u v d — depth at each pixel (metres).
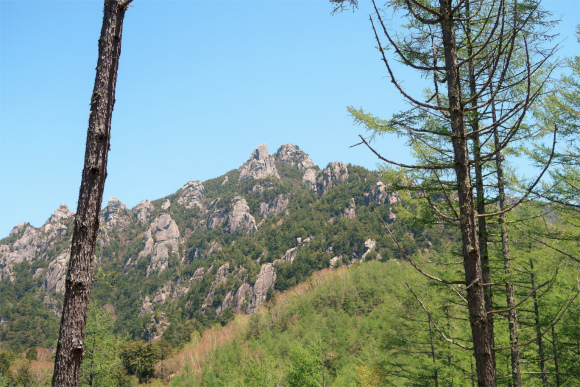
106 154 4.92
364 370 38.41
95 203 4.74
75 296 4.45
